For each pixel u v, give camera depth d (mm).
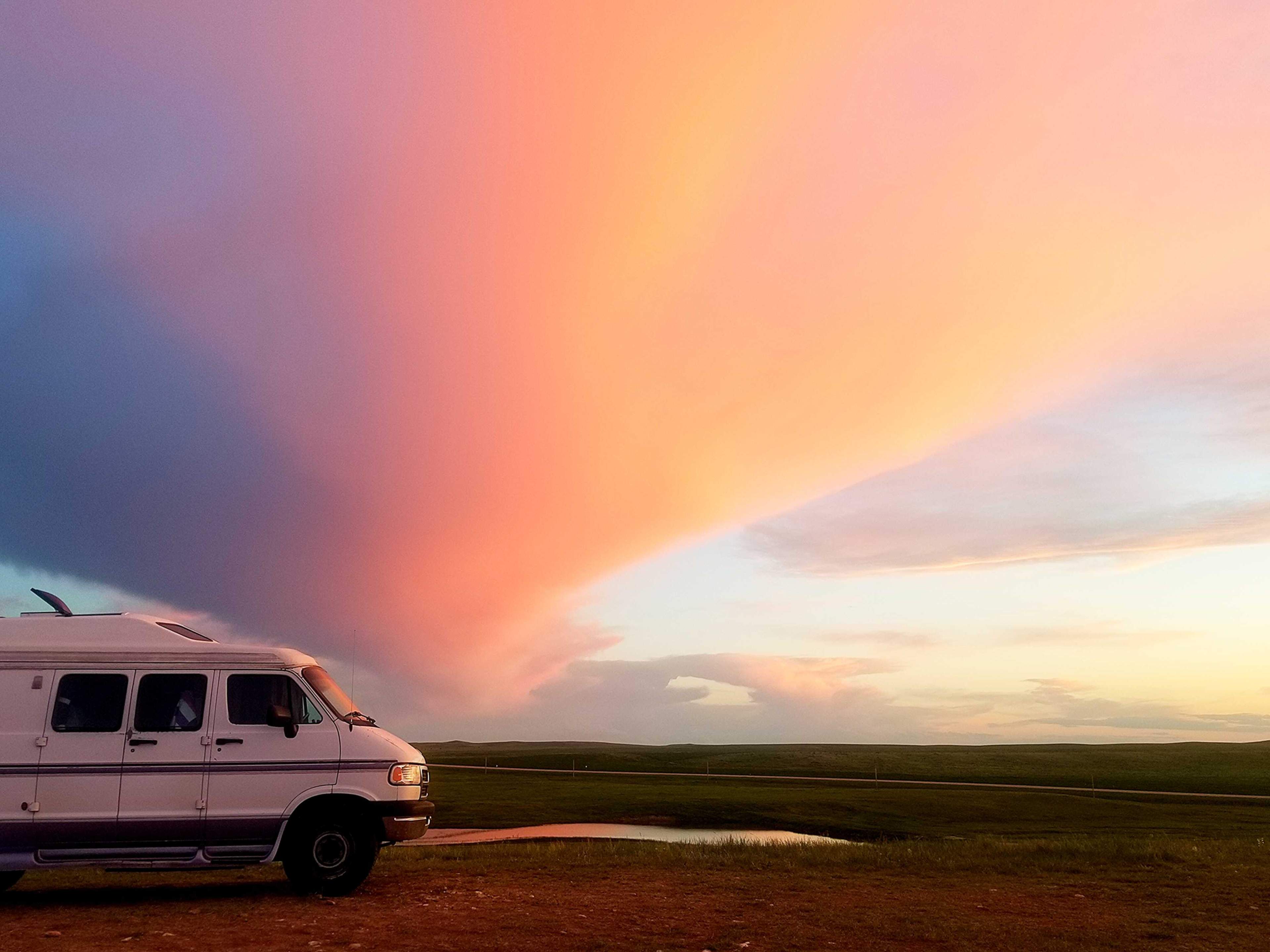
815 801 66375
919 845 19156
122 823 11180
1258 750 186125
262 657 12070
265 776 11570
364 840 11680
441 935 9055
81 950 8273
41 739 11219
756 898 11656
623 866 15086
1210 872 14414
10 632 11633
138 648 11773
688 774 120312
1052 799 70000
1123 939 9180
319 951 8281
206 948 8414
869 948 8680
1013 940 9086
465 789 78750
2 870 11062
